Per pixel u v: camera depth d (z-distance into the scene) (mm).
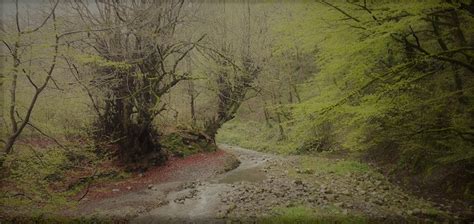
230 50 19438
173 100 18547
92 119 15484
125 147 16031
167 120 18594
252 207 10547
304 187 12477
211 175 15797
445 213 9219
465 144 8906
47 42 8898
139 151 16234
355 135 10211
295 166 16656
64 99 10586
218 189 13102
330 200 10703
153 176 15211
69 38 10562
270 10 18938
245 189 12695
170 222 9789
